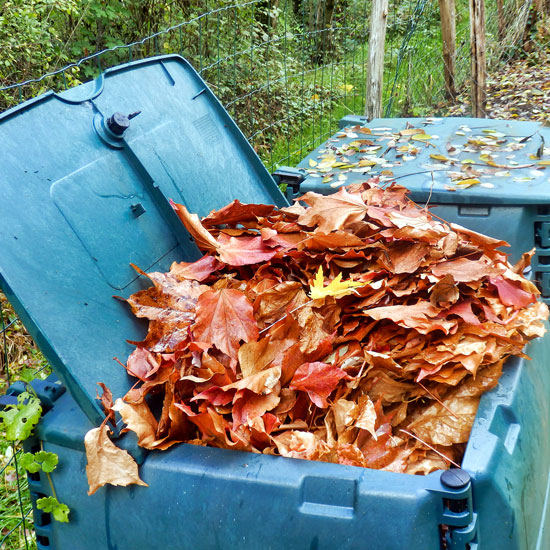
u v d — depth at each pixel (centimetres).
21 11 438
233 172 243
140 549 156
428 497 133
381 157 309
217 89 559
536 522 160
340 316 183
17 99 456
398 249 189
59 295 162
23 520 231
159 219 203
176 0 623
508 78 854
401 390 172
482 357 164
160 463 152
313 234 193
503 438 154
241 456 150
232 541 146
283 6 907
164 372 165
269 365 168
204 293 176
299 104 646
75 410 165
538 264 261
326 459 152
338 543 138
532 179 268
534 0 955
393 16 923
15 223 162
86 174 186
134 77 223
